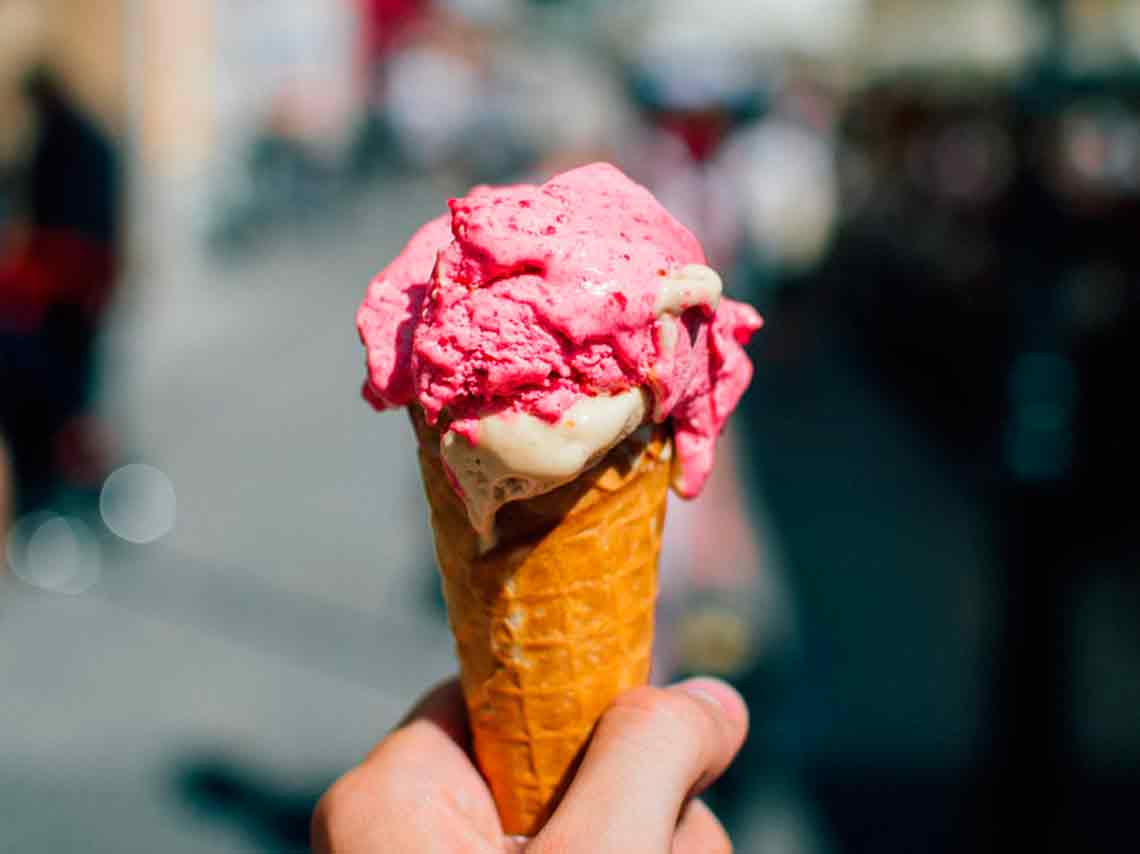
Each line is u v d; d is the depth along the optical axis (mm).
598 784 195
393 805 213
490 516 207
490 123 2980
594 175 216
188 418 1124
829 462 1115
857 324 1676
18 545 777
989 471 953
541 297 194
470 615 225
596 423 198
